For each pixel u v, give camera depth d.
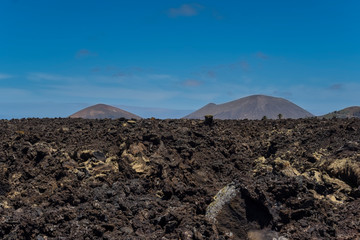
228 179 20.39
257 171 19.59
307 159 18.83
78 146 21.59
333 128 21.94
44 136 23.14
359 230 12.20
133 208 15.20
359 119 24.75
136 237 12.97
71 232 13.15
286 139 22.88
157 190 17.81
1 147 21.64
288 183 13.89
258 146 23.86
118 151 20.84
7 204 16.39
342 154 17.12
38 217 14.34
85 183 17.55
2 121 29.77
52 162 19.58
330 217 13.05
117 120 27.64
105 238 12.93
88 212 14.34
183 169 19.67
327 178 15.87
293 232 12.41
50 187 17.45
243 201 13.67
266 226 12.90
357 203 13.95
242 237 13.00
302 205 13.26
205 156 22.33
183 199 16.56
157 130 24.34
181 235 12.88
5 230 13.59
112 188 17.23
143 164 19.28
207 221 13.48
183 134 24.34
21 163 19.75
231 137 25.08
